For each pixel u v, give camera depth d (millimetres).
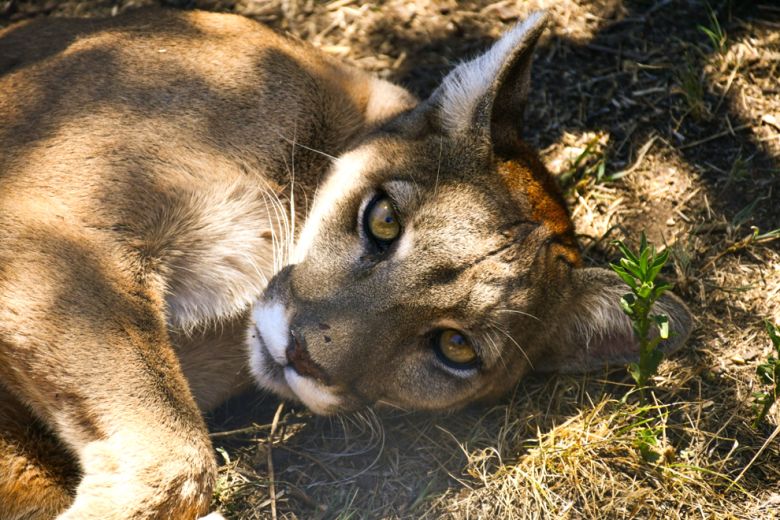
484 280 5277
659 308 5906
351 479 5719
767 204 7309
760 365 5934
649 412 6125
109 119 5543
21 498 5047
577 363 6289
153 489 4695
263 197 5816
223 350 6000
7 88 5750
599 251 7039
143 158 5477
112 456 4746
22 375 4891
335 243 5441
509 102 5781
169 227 5449
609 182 7426
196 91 5762
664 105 7805
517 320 5496
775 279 6887
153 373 5012
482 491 5664
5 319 4848
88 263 5082
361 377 5262
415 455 5871
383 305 5160
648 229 7207
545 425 6090
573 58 8031
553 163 7480
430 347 5465
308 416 6070
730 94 7855
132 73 5746
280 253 5695
